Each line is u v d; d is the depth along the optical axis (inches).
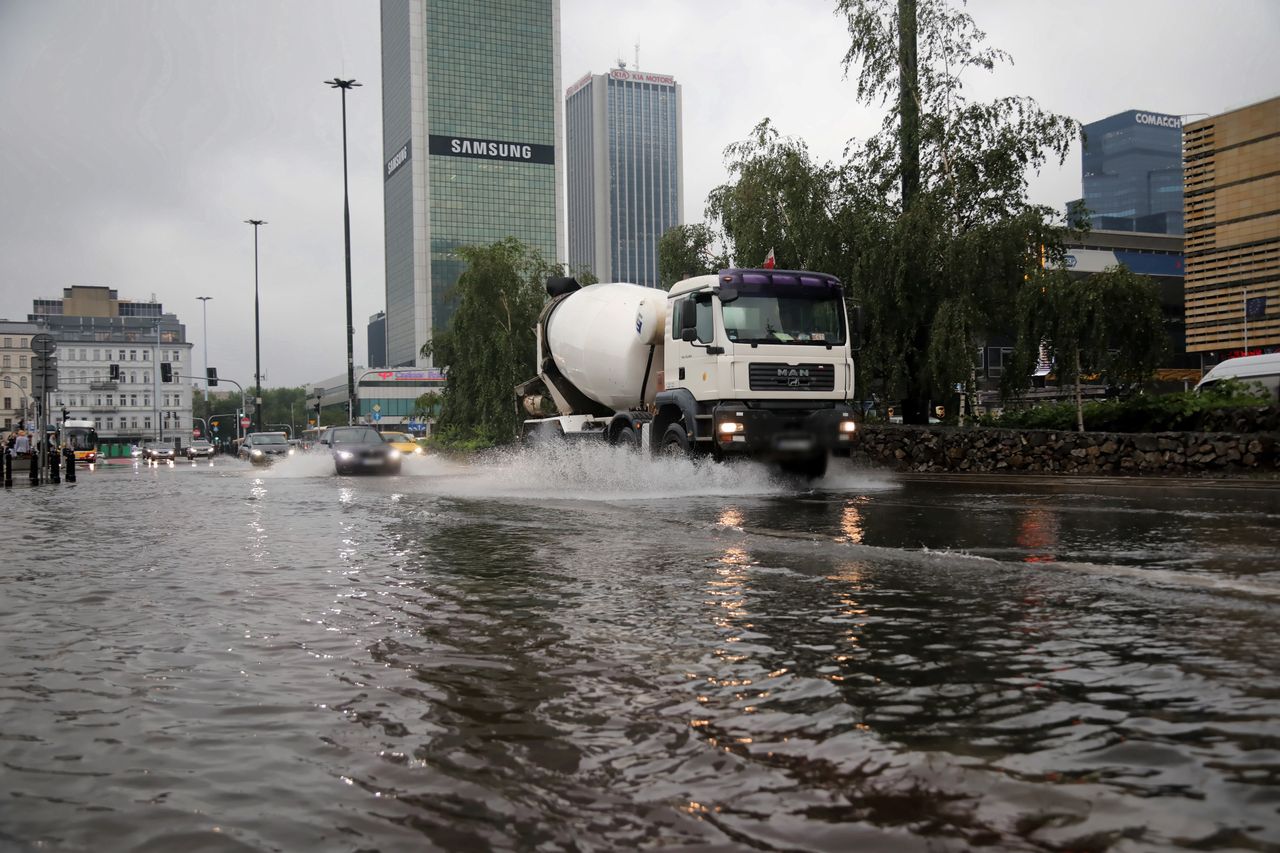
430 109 6456.7
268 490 730.8
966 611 164.9
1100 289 765.3
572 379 727.1
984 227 784.9
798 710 106.5
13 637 161.6
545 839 72.4
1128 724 97.3
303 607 188.1
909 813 75.2
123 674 132.6
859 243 824.3
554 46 6747.1
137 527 404.2
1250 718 98.2
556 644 147.6
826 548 260.7
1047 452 665.6
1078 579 195.8
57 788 86.4
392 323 7066.9
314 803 81.4
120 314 5964.6
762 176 911.7
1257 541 253.0
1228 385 676.1
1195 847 67.2
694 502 459.2
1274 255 3715.6
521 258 1405.0
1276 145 3693.4
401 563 255.8
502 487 678.5
